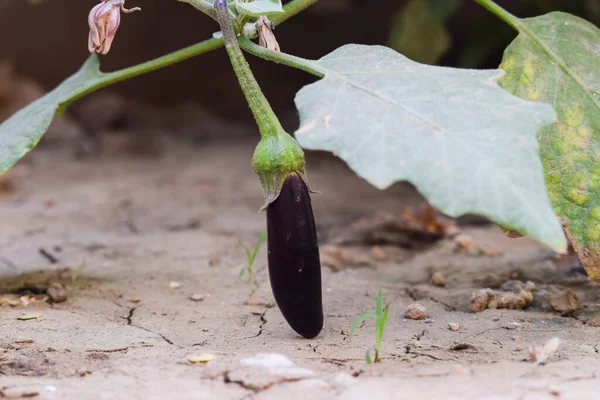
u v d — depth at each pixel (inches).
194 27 122.0
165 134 106.6
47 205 65.9
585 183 43.3
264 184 41.3
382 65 41.5
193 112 117.0
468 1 109.1
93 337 43.2
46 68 115.9
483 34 92.0
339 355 41.7
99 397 39.1
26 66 115.3
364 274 50.3
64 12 114.9
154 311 45.8
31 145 45.3
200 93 124.7
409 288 48.1
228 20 41.3
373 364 40.8
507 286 47.1
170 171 84.0
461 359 41.3
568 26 44.4
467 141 39.5
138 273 49.8
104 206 66.6
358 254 52.5
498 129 39.6
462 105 40.2
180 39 122.0
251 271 48.6
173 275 49.6
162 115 114.6
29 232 55.9
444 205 38.9
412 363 40.8
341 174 86.4
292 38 123.0
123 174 82.2
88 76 46.8
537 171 39.0
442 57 110.9
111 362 41.3
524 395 38.7
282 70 125.1
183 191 73.7
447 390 38.9
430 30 73.9
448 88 40.6
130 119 110.6
